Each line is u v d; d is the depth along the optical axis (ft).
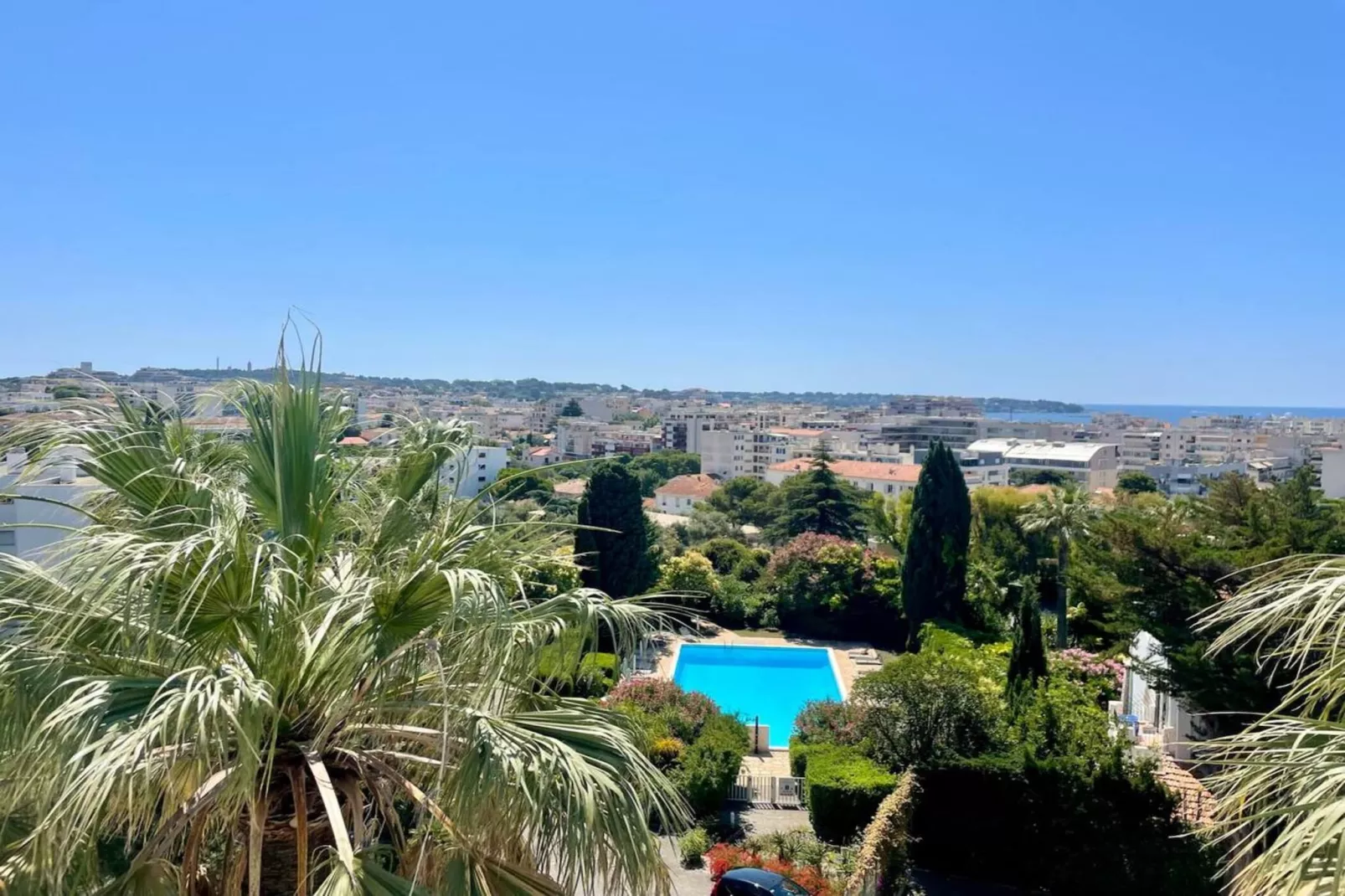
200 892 20.22
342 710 19.02
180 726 14.64
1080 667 85.51
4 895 16.02
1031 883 49.78
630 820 17.58
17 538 48.37
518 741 17.78
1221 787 19.22
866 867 40.93
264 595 17.85
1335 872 14.03
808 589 122.72
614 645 22.29
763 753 73.20
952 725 54.08
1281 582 18.24
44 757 15.40
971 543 134.21
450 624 18.62
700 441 500.33
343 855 16.07
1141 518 63.10
